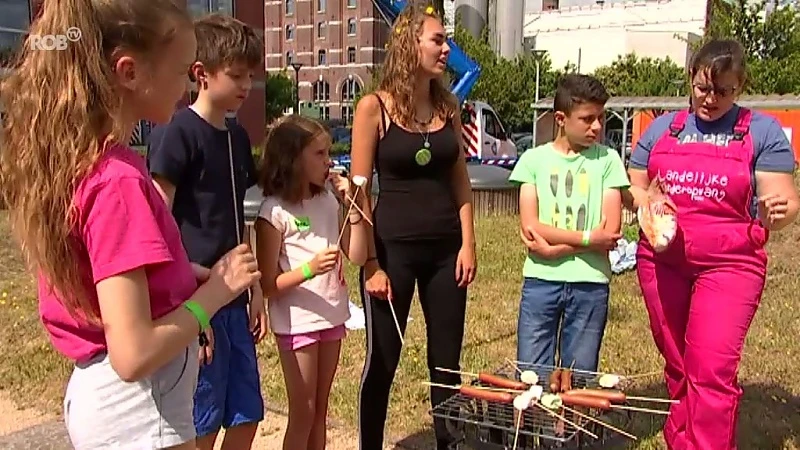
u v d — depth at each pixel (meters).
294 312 2.93
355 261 2.98
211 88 2.63
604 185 3.27
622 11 54.41
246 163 2.85
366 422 3.19
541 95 32.59
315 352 2.98
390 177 3.05
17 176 1.56
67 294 1.58
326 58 75.88
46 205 1.54
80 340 1.64
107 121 1.57
